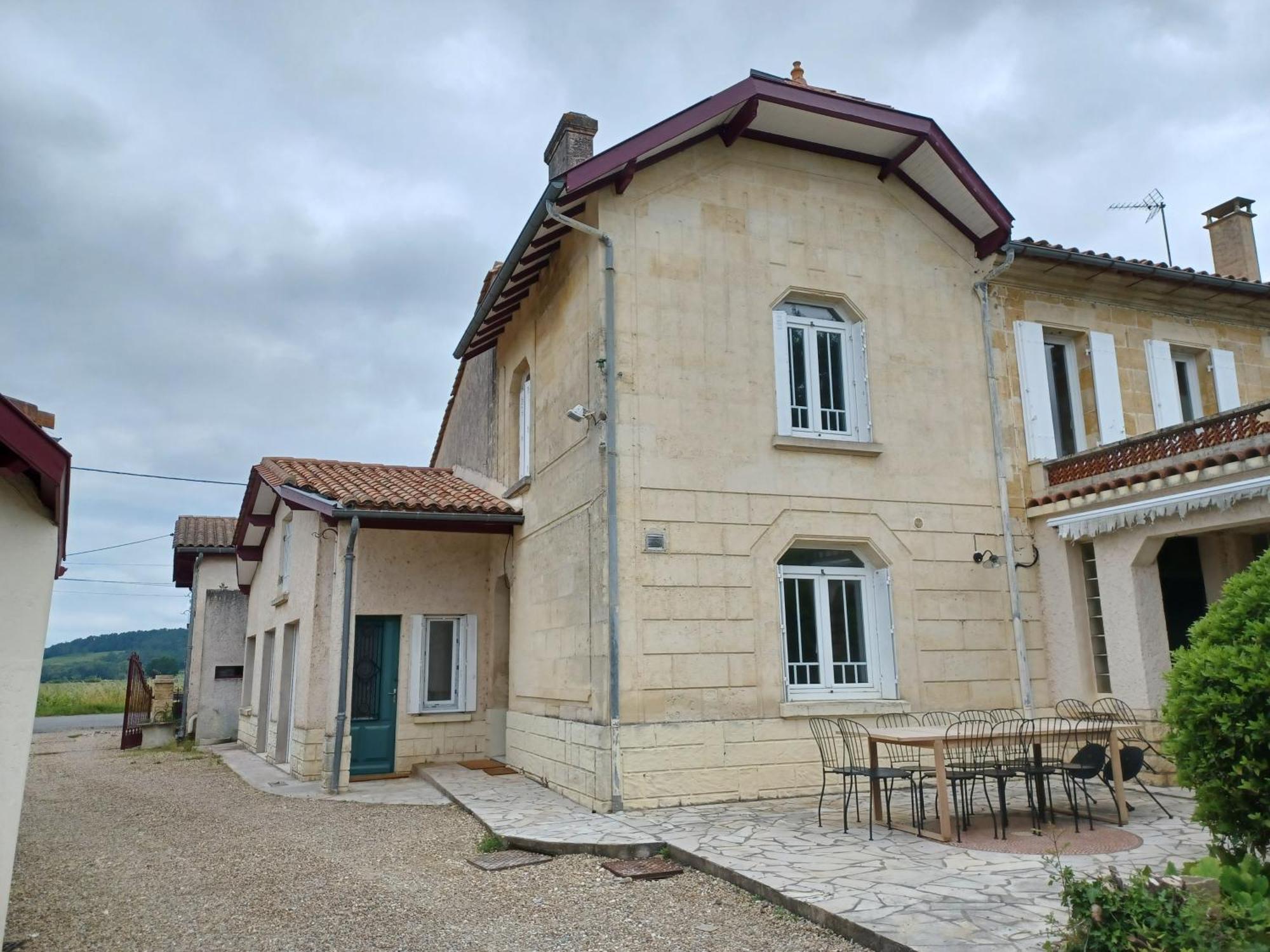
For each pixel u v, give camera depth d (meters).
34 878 7.38
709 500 9.95
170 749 18.80
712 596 9.73
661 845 7.48
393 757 12.80
